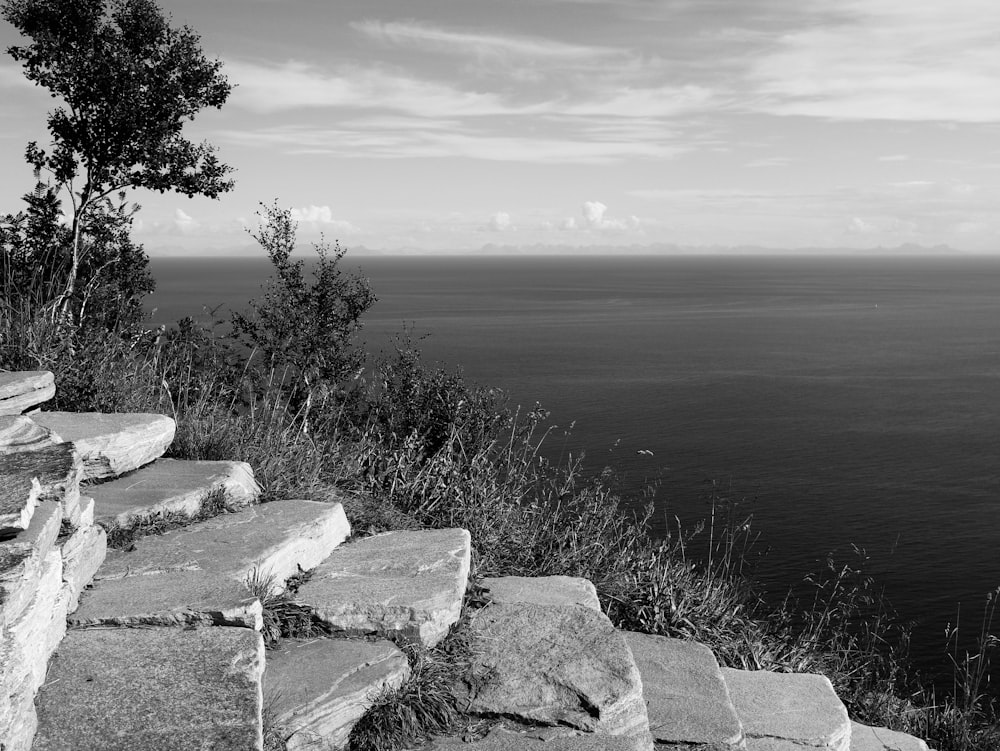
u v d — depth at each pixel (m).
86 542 4.57
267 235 11.94
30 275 10.54
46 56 12.80
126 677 3.69
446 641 4.91
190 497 5.79
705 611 7.17
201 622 4.17
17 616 3.34
